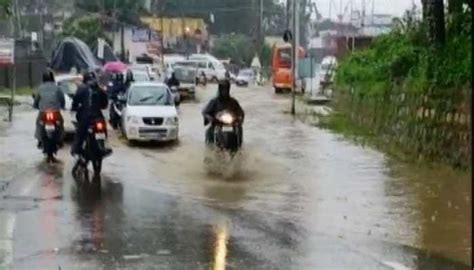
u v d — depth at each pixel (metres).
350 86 33.97
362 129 28.19
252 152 21.66
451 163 18.00
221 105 19.78
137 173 17.62
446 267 9.66
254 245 10.66
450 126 18.30
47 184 15.66
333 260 9.92
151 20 95.00
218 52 111.12
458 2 21.23
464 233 11.58
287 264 9.68
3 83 49.75
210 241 10.87
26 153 20.56
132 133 23.64
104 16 74.19
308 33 94.69
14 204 13.41
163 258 9.85
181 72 45.84
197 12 110.81
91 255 9.95
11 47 31.55
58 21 72.19
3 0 34.38
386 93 25.33
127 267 9.41
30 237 10.91
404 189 15.54
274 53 57.94
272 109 39.38
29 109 36.41
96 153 16.91
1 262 9.58
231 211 13.21
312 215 12.93
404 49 25.66
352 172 18.06
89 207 13.27
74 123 17.98
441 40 21.16
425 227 12.01
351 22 72.50
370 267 9.60
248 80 74.62
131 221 12.14
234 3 111.44
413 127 20.91
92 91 17.03
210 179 16.95
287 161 20.05
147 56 72.75
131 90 25.47
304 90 52.69
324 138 25.91
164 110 24.12
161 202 13.95
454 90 18.23
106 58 59.69
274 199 14.46
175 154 21.47
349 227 11.99
